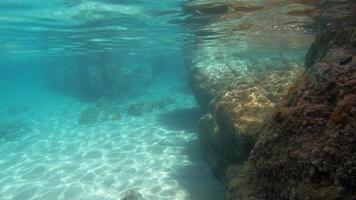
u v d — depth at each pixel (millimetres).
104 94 27672
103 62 28828
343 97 3234
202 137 10438
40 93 36844
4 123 21688
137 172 10867
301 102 3727
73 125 19953
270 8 11406
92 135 16828
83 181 10672
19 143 17016
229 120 7520
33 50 29641
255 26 15281
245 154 6754
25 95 38031
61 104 28078
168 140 14133
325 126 3309
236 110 7570
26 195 10133
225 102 8336
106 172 11203
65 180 10961
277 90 8773
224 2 10797
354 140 2861
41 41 22797
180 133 15141
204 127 10289
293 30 16438
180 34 18891
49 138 17391
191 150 12477
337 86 3404
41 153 14695
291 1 10320
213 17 13312
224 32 17109
